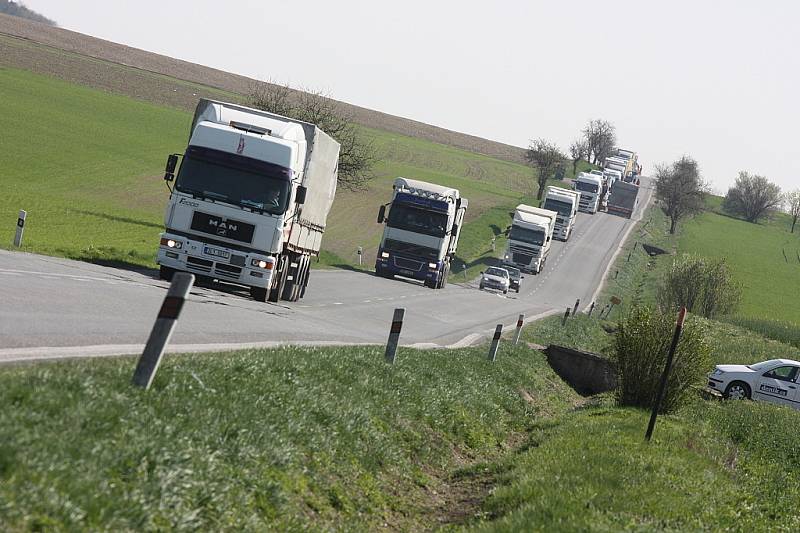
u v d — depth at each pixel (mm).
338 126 146625
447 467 31062
